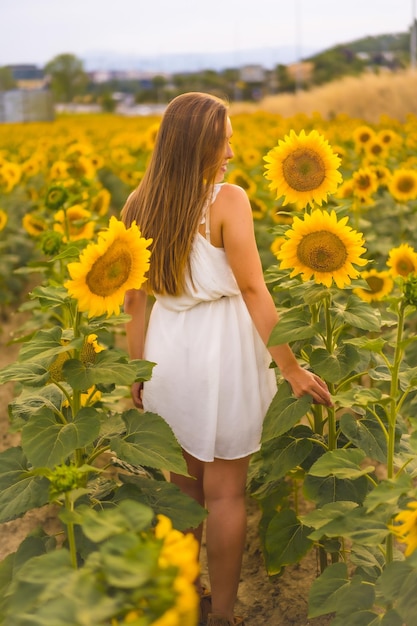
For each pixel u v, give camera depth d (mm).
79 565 2361
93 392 2609
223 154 2680
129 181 9055
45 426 2344
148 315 6828
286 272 2938
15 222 7871
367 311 2623
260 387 2801
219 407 2723
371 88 20016
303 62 57812
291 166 2768
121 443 2412
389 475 2361
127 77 173500
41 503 2303
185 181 2645
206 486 2826
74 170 6422
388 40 53812
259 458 3205
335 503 2275
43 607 1379
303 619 2959
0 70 114125
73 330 2514
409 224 5875
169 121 2691
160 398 2781
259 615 3004
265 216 7070
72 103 97250
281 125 14500
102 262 2168
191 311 2732
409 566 2031
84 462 2592
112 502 2463
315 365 2576
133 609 1396
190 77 88812
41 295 2441
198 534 3035
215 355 2691
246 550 3461
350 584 2244
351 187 5199
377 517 2125
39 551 2348
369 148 7504
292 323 2564
